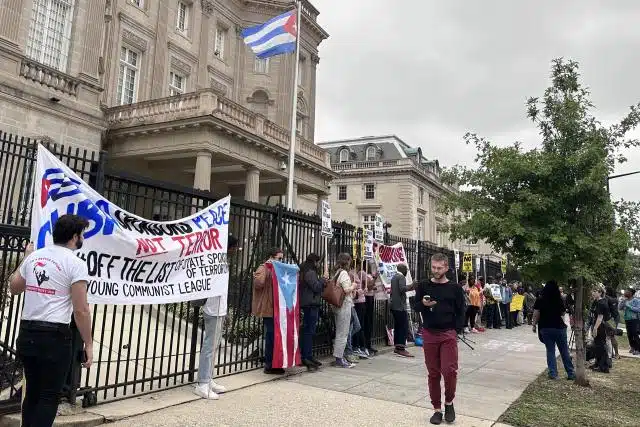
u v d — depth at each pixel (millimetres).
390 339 11898
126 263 5457
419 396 6965
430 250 16000
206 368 6246
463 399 7031
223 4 30156
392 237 13070
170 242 5945
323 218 9141
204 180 19312
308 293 8352
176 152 20125
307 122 35031
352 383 7582
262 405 5988
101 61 20828
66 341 3676
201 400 6031
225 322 8266
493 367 10016
